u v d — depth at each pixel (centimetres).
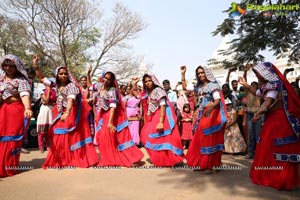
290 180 409
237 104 815
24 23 2006
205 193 391
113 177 473
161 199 364
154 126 575
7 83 488
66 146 545
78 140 559
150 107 585
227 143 755
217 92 510
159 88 578
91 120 679
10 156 482
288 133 417
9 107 490
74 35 2175
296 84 830
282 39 880
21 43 2070
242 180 462
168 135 563
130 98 911
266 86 440
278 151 421
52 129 551
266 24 853
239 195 383
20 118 498
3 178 466
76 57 2175
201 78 534
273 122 435
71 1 2036
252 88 527
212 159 509
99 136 581
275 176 420
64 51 2092
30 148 883
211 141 506
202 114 529
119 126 588
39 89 948
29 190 398
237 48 912
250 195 384
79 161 552
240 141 743
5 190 399
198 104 543
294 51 970
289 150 414
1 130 477
